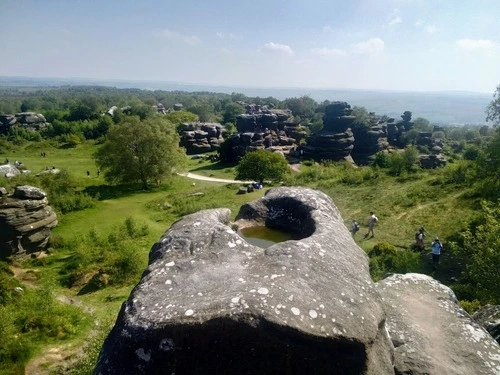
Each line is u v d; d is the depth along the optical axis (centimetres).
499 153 2622
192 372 445
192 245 609
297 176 5372
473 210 2695
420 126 14350
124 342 450
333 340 450
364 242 2534
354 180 4316
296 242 600
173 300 483
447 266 2045
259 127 9019
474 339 689
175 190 5556
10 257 2825
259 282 501
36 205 3005
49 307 2005
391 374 513
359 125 8994
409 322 700
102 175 6825
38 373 1550
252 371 444
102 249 2842
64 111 15325
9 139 11106
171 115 11800
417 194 3341
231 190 4784
